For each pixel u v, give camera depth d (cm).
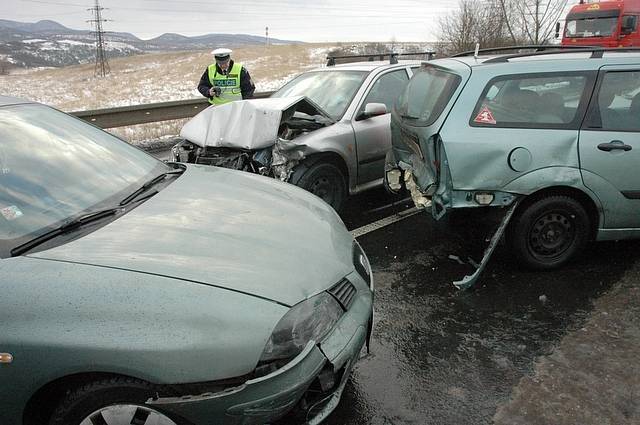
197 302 190
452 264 422
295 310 202
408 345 314
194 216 253
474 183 373
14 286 192
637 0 1609
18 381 184
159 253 214
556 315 338
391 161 512
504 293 370
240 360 185
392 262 430
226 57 777
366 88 565
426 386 277
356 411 260
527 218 382
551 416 250
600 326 322
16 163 261
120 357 179
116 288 191
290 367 192
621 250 428
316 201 317
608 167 367
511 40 2614
